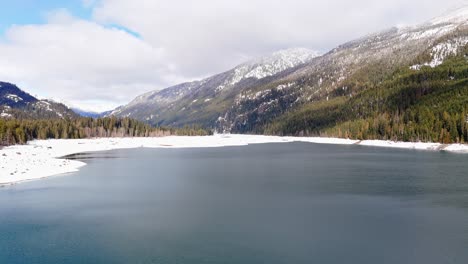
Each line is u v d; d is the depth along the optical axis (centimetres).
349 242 3309
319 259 2930
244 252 3095
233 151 14412
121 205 4750
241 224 3888
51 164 8288
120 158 11131
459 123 13625
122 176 7256
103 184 6291
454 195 5191
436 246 3191
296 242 3328
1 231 3681
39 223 3950
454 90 18138
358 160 10081
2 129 14150
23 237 3503
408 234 3509
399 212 4297
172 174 7556
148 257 2997
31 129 17075
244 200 5038
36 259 2966
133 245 3275
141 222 3981
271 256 3005
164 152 13775
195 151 14400
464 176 6844
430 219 3991
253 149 15600
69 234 3588
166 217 4175
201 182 6550
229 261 2903
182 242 3344
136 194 5478
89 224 3909
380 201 4872
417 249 3123
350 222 3916
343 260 2909
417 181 6375
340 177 6988
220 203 4853
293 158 11069
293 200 5000
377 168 8194
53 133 18275
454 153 11762
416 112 17188
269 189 5834
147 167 8812
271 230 3675
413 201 4850
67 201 4991
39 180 6694
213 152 13875
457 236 3441
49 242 3362
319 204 4747
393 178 6738
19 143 14712
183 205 4747
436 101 17825
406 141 15650
